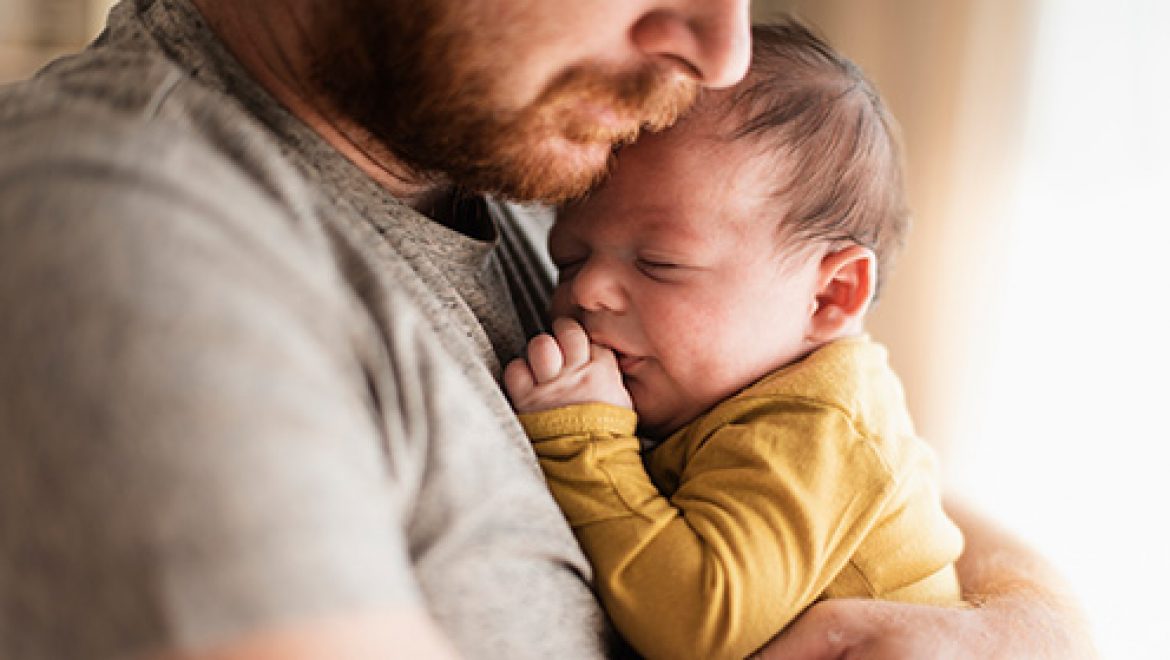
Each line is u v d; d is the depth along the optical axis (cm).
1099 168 242
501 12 80
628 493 92
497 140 84
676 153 103
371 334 69
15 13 204
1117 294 241
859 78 113
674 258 102
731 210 102
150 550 48
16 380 53
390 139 84
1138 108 236
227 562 49
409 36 80
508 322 99
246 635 48
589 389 98
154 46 79
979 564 118
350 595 51
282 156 73
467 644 72
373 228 79
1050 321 251
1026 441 253
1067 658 101
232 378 53
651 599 89
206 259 57
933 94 262
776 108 104
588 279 103
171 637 48
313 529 51
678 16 85
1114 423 240
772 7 283
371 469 58
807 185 104
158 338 52
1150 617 218
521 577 76
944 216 263
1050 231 250
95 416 50
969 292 262
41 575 51
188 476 49
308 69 81
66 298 53
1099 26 240
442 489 72
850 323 109
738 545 90
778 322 105
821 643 91
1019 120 253
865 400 102
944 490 136
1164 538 230
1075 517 241
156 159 60
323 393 57
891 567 97
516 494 77
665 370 104
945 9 259
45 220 55
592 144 88
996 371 259
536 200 90
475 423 75
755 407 101
